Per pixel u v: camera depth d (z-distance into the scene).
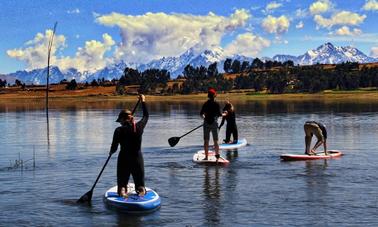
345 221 10.48
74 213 11.31
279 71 190.12
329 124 35.28
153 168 16.77
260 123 37.56
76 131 32.69
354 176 15.05
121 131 11.98
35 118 49.12
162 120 43.69
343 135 27.33
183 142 25.17
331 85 153.25
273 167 16.78
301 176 15.13
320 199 12.29
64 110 69.56
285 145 23.08
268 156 19.42
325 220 10.57
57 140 26.78
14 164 18.09
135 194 12.29
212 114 17.50
